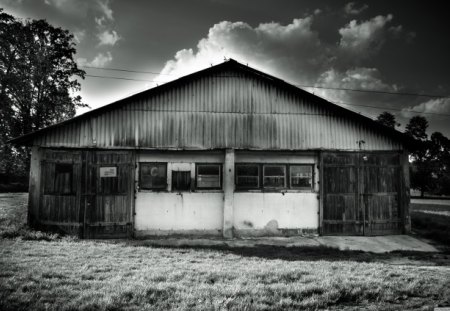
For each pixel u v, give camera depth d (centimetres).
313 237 1288
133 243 1120
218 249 1048
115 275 696
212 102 1316
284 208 1319
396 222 1348
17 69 3009
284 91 1347
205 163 1314
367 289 655
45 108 3197
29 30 3038
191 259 880
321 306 578
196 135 1295
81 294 567
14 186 3806
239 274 726
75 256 864
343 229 1325
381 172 1359
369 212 1338
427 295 650
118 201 1261
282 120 1333
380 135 1365
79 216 1243
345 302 605
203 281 673
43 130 1238
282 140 1323
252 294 603
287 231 1309
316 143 1335
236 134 1309
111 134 1266
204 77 1326
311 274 748
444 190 5619
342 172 1347
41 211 1240
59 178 1253
